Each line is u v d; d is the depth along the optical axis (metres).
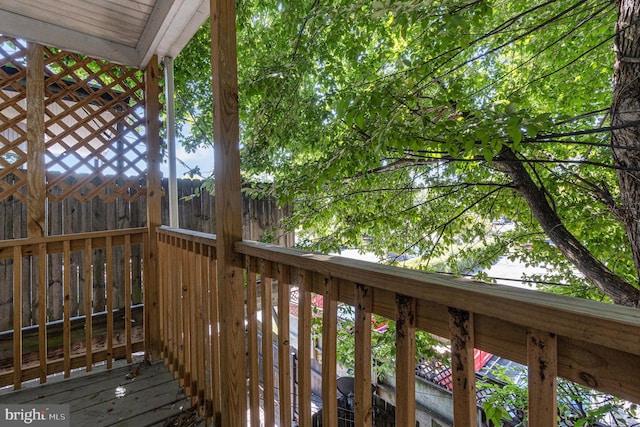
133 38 2.52
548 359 0.52
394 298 0.78
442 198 3.54
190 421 1.75
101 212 3.37
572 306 0.49
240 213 1.45
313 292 1.05
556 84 2.82
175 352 2.15
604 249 2.94
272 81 2.70
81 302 3.24
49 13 2.17
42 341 2.12
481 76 3.12
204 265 1.69
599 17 2.25
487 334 0.61
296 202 3.58
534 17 2.55
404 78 2.19
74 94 2.43
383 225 3.54
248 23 3.41
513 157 2.54
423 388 3.93
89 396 1.98
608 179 2.74
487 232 3.62
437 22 1.86
